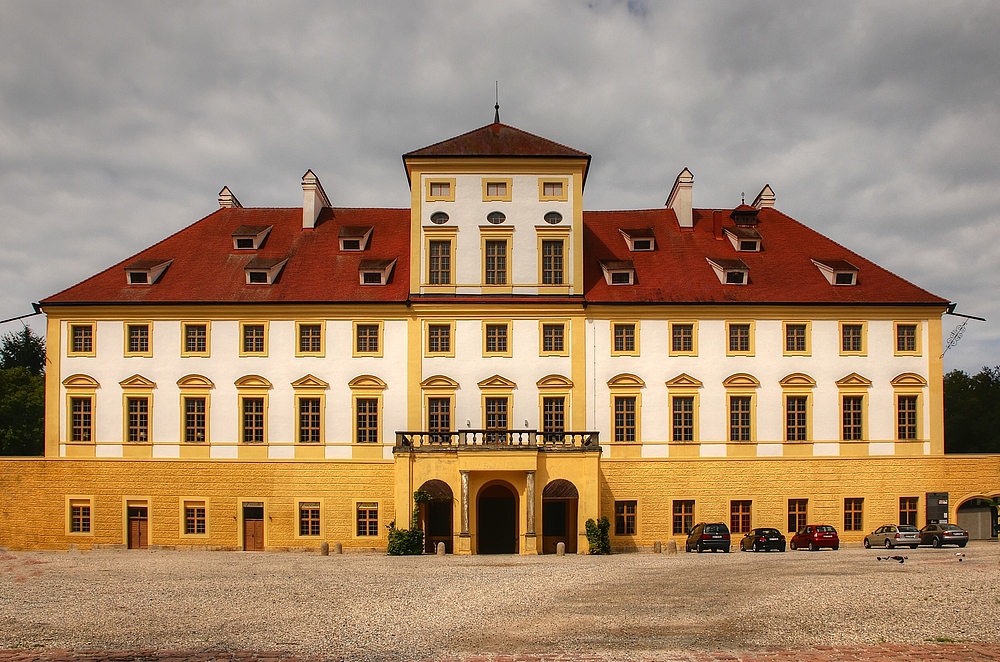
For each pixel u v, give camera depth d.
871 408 50.22
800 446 49.75
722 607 25.56
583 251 54.00
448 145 52.00
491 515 48.66
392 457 48.94
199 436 49.31
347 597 28.42
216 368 49.56
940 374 50.47
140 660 20.62
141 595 29.12
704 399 49.88
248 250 54.41
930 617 23.97
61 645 21.98
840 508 49.53
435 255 50.88
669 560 39.06
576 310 50.12
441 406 49.59
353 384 49.34
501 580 32.00
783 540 45.50
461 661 20.17
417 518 45.19
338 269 52.59
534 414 49.50
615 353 50.09
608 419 49.66
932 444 50.22
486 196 51.25
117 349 49.69
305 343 49.94
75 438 49.50
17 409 77.88
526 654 20.72
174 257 53.88
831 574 31.72
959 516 50.25
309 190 56.62
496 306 50.00
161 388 49.41
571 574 33.53
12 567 38.16
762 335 50.38
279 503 48.75
